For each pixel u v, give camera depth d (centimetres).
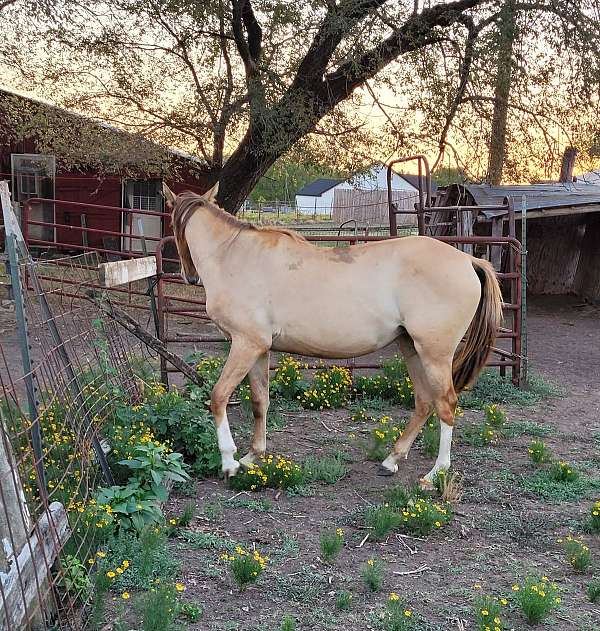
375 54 1128
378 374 777
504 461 545
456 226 1377
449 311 478
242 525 423
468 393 744
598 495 481
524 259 769
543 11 1090
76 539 351
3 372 742
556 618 325
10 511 286
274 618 319
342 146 1290
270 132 1178
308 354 509
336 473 508
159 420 514
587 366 915
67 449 428
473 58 1130
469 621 321
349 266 489
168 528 397
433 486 480
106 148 1266
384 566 373
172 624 302
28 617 273
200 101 1201
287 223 3088
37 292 411
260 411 521
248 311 489
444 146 1296
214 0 1122
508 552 396
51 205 1816
